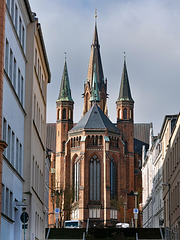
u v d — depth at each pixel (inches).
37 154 2261.3
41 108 2488.9
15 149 1653.5
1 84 1302.9
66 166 7687.0
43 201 2600.9
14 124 1628.9
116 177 7706.7
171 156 2780.5
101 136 7588.6
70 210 6550.2
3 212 1408.7
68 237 2910.9
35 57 2137.1
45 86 2711.6
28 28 1995.6
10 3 1553.9
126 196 7687.0
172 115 2987.2
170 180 2822.3
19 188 1755.7
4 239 1411.2
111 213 7436.0
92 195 7460.6
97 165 7544.3
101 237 2910.9
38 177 2338.8
